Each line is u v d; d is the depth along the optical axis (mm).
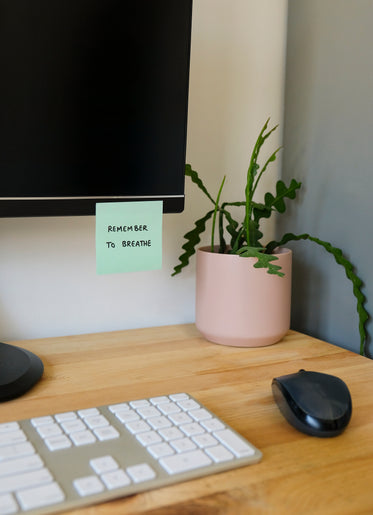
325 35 813
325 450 444
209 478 393
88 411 477
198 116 841
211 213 781
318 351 719
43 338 758
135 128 613
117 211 620
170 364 656
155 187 640
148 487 371
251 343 722
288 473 405
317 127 839
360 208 758
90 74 575
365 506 365
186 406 493
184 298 870
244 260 689
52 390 565
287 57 905
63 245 762
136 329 819
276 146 923
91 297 793
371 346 747
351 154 771
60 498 345
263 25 884
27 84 545
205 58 836
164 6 605
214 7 834
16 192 557
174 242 847
